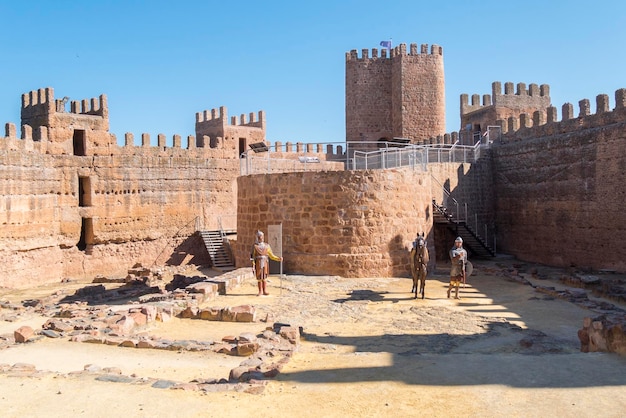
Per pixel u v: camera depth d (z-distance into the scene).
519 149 40.44
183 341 14.49
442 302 21.31
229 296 21.92
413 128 58.44
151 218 43.91
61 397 9.87
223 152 48.31
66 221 39.59
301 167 53.41
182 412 9.15
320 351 14.07
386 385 10.36
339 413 9.03
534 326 17.55
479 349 14.36
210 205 47.28
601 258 32.75
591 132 33.53
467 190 41.56
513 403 9.23
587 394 9.53
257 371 11.20
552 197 36.91
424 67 58.66
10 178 34.34
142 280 34.66
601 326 13.17
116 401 9.65
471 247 39.19
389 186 27.03
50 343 14.79
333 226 26.56
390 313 19.27
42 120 39.31
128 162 42.81
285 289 23.33
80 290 30.72
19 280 34.81
